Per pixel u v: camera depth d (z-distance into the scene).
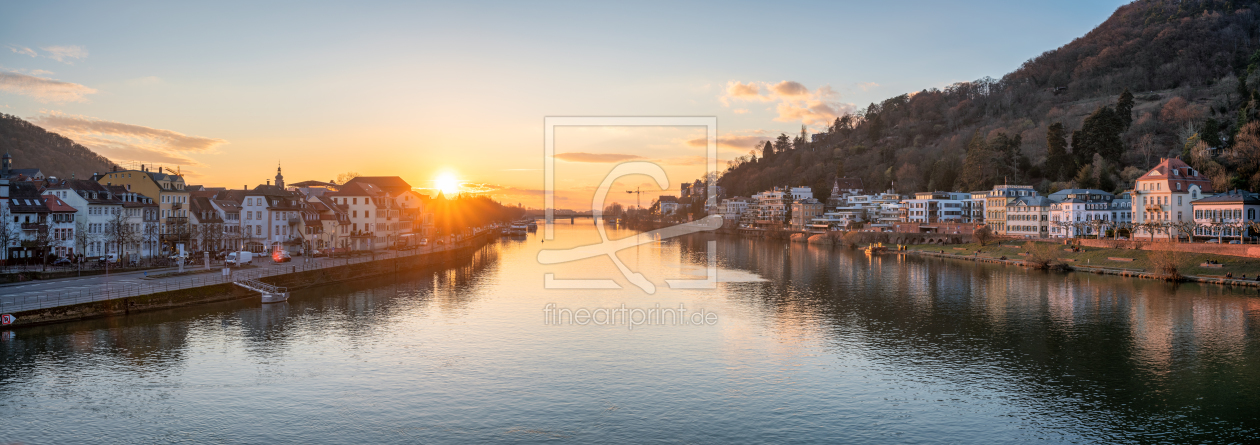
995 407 67.81
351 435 59.75
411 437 59.56
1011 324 104.50
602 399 69.69
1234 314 108.50
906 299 129.25
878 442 59.41
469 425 62.41
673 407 67.50
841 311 116.38
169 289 105.50
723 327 102.75
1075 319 107.44
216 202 165.00
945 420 64.44
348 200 198.12
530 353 86.12
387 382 73.75
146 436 58.38
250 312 106.75
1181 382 74.75
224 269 127.50
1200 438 60.03
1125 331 98.44
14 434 57.97
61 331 88.50
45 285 107.25
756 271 177.38
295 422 62.28
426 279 153.62
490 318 107.06
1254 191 187.25
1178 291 132.12
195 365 77.81
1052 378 76.81
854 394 71.56
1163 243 167.00
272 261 152.62
